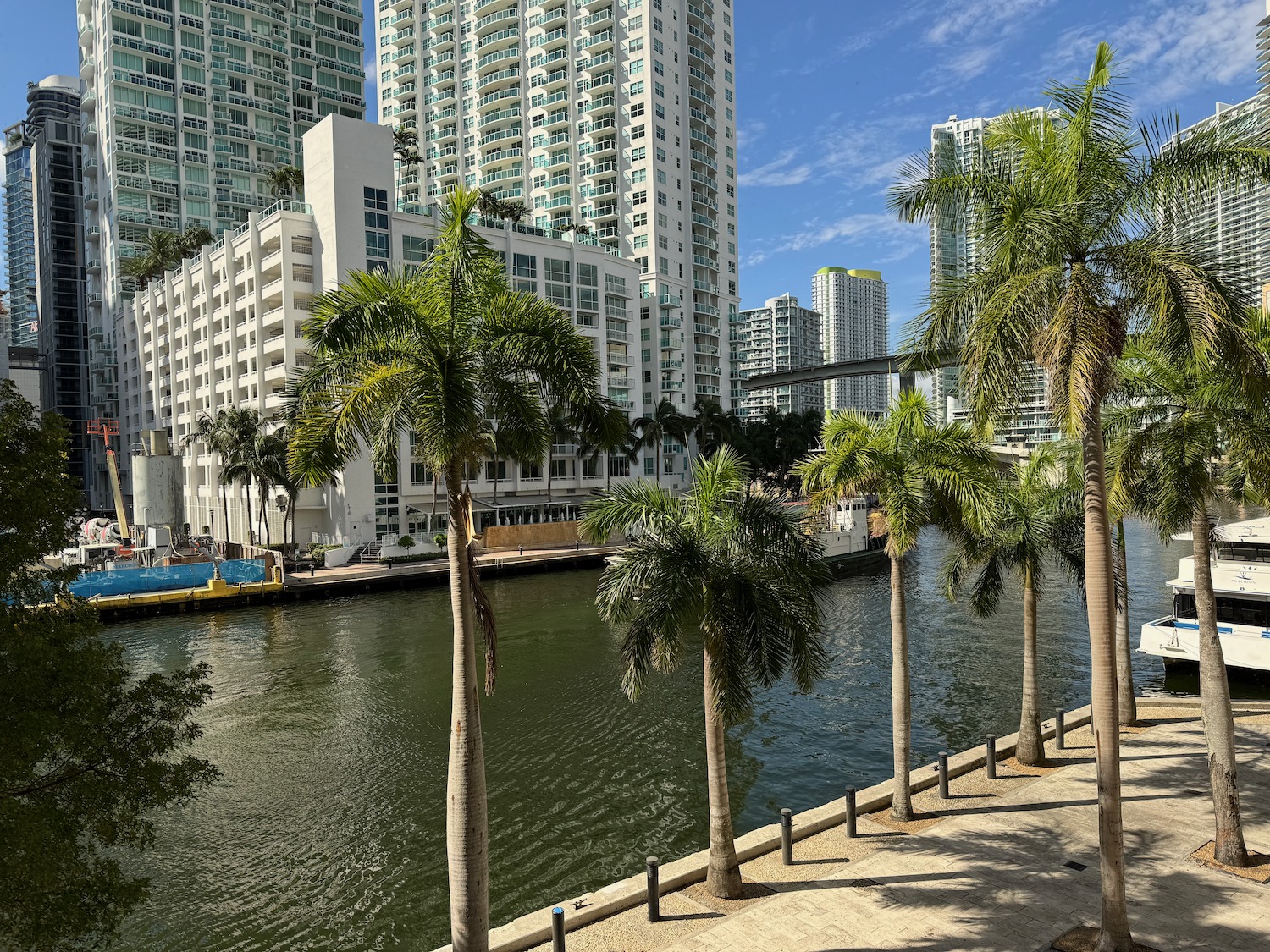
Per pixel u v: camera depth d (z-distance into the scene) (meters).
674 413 89.56
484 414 13.05
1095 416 12.10
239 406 80.56
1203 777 18.91
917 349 13.77
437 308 12.76
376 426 12.86
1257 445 15.63
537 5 114.25
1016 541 20.28
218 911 16.44
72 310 143.62
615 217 108.38
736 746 25.53
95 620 10.96
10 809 8.82
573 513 86.31
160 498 66.44
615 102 108.19
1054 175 12.24
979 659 35.53
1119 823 11.90
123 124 109.56
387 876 17.78
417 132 129.00
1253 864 14.63
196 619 47.69
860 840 16.30
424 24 128.88
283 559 60.38
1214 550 31.64
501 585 59.47
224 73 115.75
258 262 76.81
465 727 12.22
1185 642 31.41
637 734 26.72
